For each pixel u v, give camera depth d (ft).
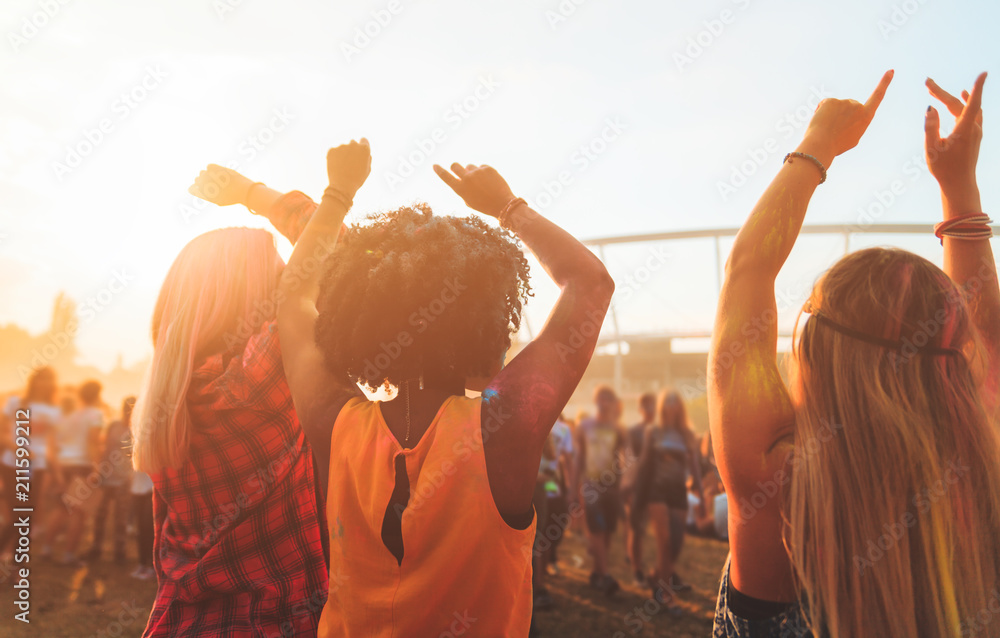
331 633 2.68
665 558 15.62
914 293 2.68
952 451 2.56
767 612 2.70
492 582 2.52
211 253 3.97
